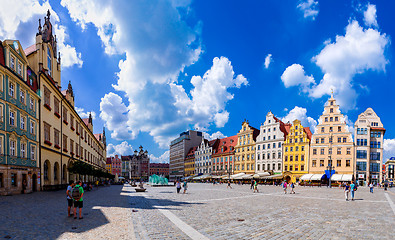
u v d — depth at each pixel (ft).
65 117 149.59
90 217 41.57
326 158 240.32
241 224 39.29
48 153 118.11
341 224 40.32
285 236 32.35
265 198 86.28
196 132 483.92
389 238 31.81
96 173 184.14
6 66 84.79
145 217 43.39
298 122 260.83
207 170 383.04
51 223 36.19
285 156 265.54
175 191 126.31
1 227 33.06
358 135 230.27
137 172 618.03
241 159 317.22
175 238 30.22
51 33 132.46
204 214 48.29
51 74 130.62
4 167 82.12
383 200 83.66
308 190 144.77
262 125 293.02
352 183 84.58
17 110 91.50
